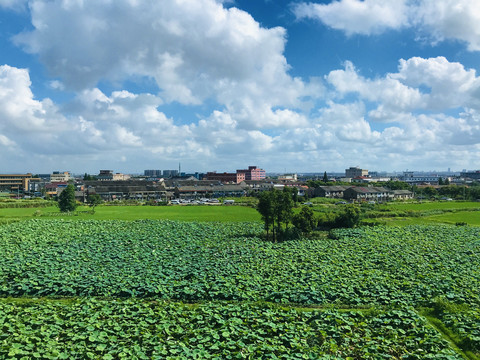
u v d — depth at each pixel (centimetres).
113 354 1606
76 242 3900
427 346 1709
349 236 4731
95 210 8738
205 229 5234
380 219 7006
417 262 3297
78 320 1891
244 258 3388
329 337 1800
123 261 3253
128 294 2478
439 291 2486
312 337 1800
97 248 3688
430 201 12625
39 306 2084
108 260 3253
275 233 4994
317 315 2036
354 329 1900
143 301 2300
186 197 14938
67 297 2438
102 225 5372
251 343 1722
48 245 3756
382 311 2114
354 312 2081
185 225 5547
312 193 15738
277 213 4656
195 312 2028
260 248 3806
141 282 2589
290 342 1706
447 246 4034
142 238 4256
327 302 2375
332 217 5803
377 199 13712
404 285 2630
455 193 14938
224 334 1734
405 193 15838
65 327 1820
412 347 1716
